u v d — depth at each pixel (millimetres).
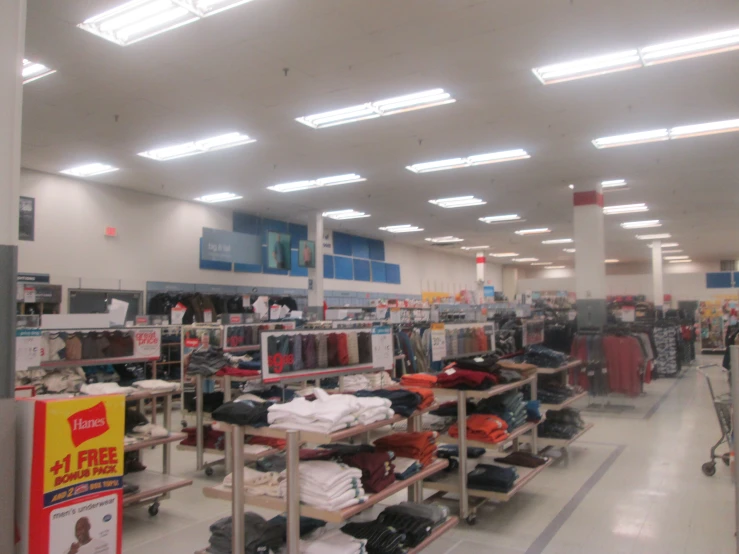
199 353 6340
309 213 14648
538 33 5297
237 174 10578
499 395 5121
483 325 6141
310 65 5945
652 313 17672
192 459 6645
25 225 9984
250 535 3018
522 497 5141
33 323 5031
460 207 13969
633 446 7039
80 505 2449
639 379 9453
